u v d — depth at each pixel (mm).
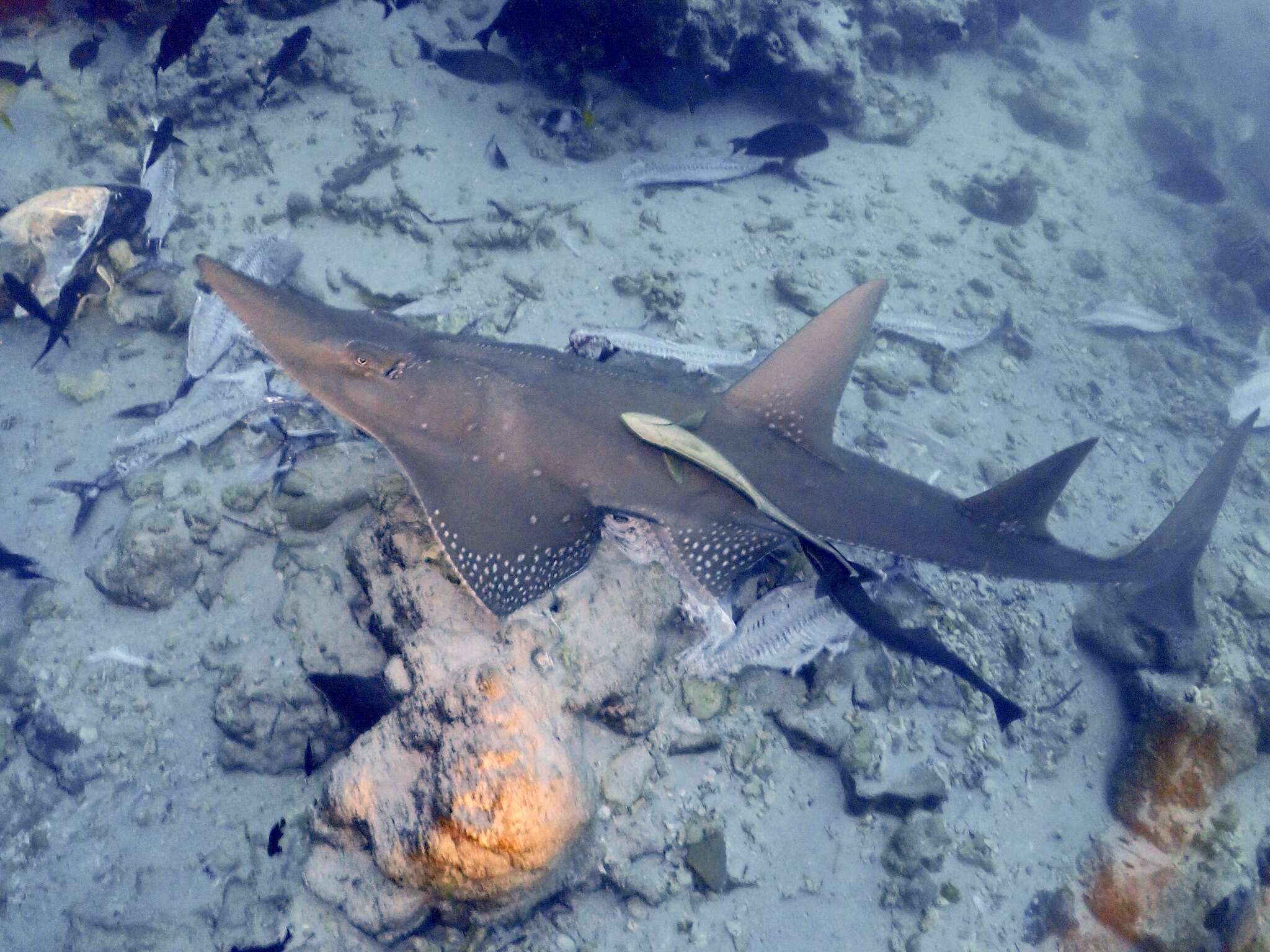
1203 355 3174
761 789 1795
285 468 1892
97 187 2191
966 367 2688
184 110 2584
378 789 1552
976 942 1793
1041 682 2109
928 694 1964
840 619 1821
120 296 2191
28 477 1983
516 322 2340
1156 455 2719
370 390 1667
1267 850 1926
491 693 1504
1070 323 2980
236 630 1823
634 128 2869
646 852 1682
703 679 1804
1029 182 3195
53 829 1686
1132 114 4652
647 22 2639
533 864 1462
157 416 2039
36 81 2623
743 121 3084
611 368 1776
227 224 2443
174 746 1765
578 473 1646
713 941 1676
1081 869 1923
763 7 2904
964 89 3904
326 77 2699
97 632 1820
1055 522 2463
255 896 1632
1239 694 2068
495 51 2869
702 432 1716
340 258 2404
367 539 1732
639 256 2574
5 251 2125
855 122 3225
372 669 1762
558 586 1661
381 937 1574
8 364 2115
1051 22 5051
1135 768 2008
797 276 2648
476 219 2500
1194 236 3795
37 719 1746
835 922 1753
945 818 1889
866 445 2350
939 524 1771
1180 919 1842
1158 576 1928
